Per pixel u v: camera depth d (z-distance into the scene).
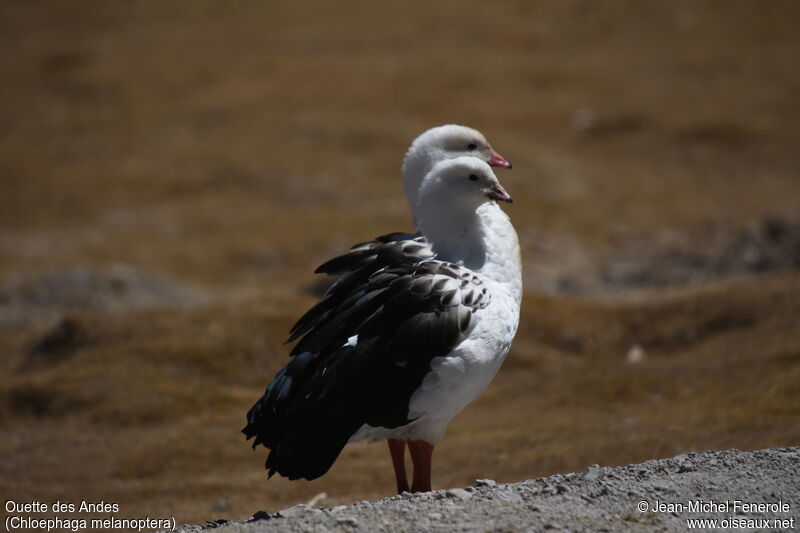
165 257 19.69
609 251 19.56
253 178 23.98
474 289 7.09
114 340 13.70
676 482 6.38
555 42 33.59
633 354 13.50
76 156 26.34
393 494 9.48
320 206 22.38
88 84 31.92
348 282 7.50
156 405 12.02
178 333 13.67
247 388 12.72
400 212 21.48
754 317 13.55
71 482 10.23
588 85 29.34
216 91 30.39
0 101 31.36
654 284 17.75
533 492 6.36
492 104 28.03
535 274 18.20
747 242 17.98
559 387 12.28
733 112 26.83
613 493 6.20
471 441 10.66
